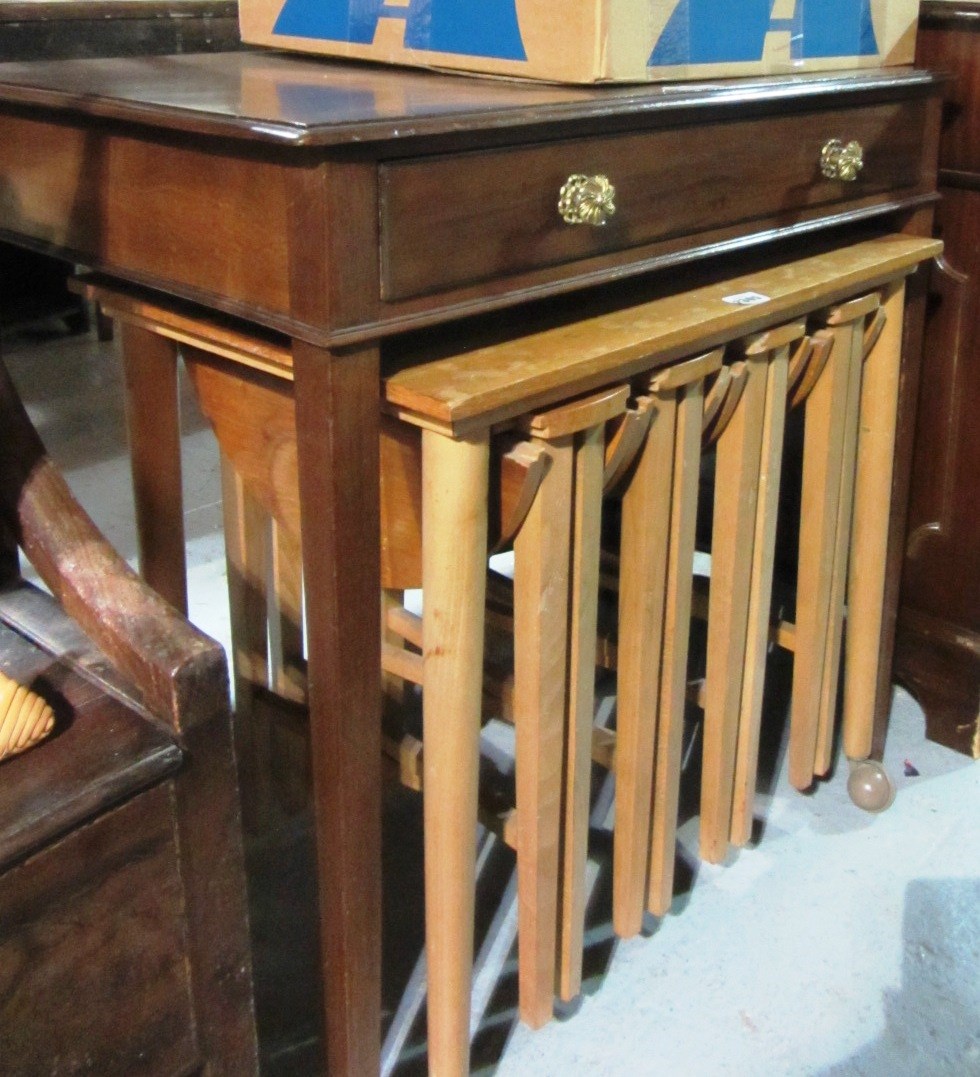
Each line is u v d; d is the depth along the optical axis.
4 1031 0.65
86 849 0.65
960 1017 1.18
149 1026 0.73
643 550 1.02
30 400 2.31
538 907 1.04
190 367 1.03
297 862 1.34
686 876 1.35
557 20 0.89
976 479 1.43
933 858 1.39
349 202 0.72
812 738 1.39
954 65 1.27
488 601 1.30
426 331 0.91
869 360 1.26
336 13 1.08
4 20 1.25
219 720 0.71
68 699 0.72
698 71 0.97
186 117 0.76
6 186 0.99
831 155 1.08
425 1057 1.13
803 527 1.27
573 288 0.88
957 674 1.53
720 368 1.02
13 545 0.88
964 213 1.33
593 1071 1.12
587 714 1.02
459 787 0.93
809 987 1.21
